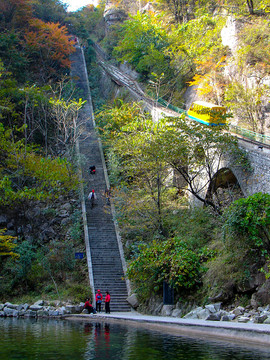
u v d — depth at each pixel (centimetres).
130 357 790
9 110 3488
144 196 2608
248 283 1469
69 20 7769
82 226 2822
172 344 948
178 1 5638
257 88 2909
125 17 8194
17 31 5097
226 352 821
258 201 1473
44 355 829
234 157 2170
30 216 2848
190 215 2464
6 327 1430
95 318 1780
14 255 2420
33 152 3152
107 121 3772
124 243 2673
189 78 4544
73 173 3112
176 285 1728
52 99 3716
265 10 3566
